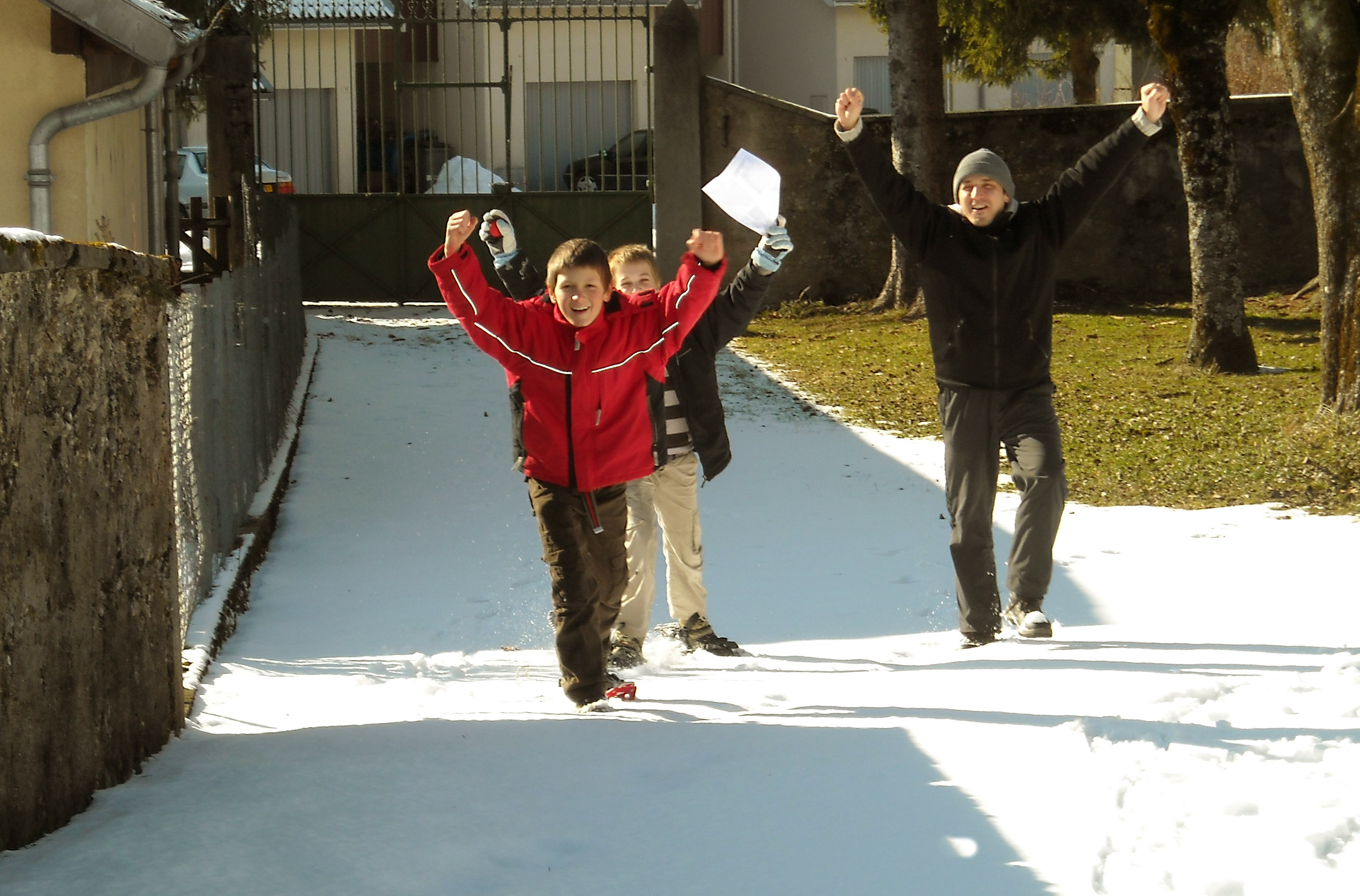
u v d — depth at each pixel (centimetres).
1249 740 367
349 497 1057
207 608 698
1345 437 1019
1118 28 2177
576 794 340
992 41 2247
